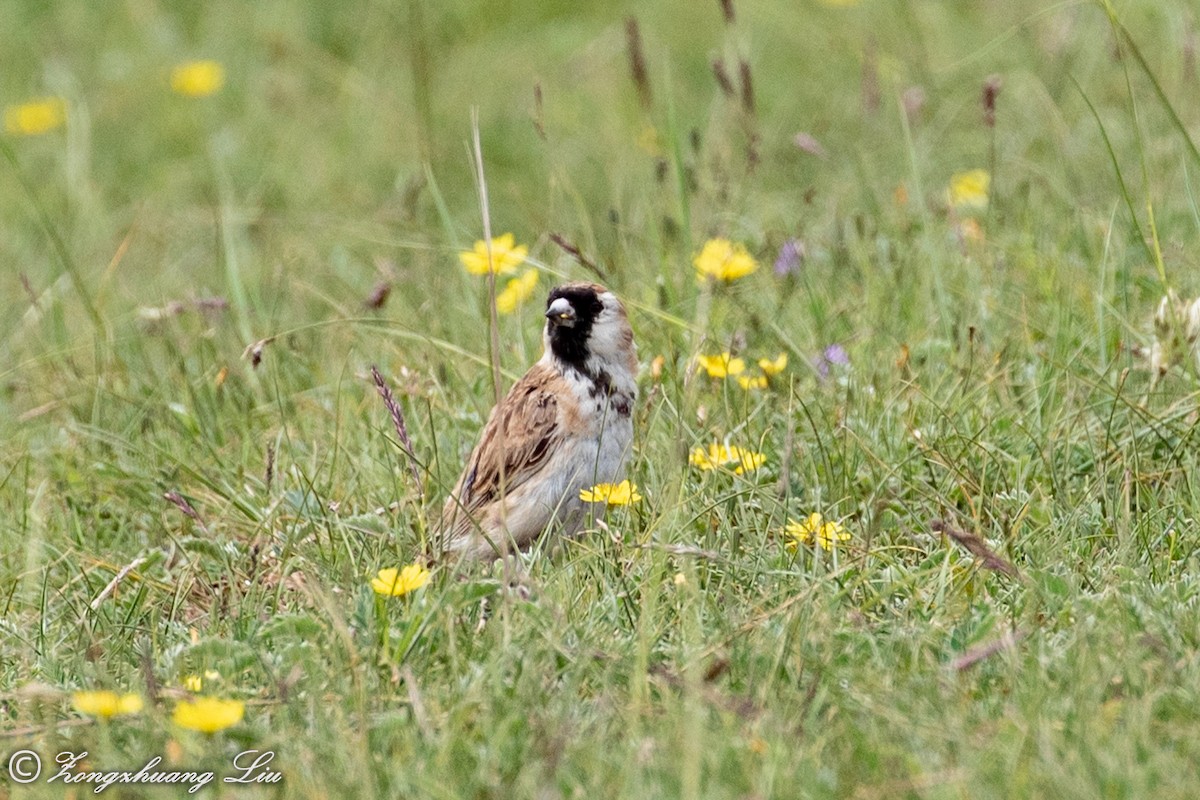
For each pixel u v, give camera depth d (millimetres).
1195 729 6793
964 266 12508
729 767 6707
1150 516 9062
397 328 12805
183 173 19141
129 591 9578
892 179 15461
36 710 7871
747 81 13539
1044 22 17562
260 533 9773
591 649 7746
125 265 16797
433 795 6668
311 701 7574
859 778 6688
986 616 8000
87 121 18531
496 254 11320
